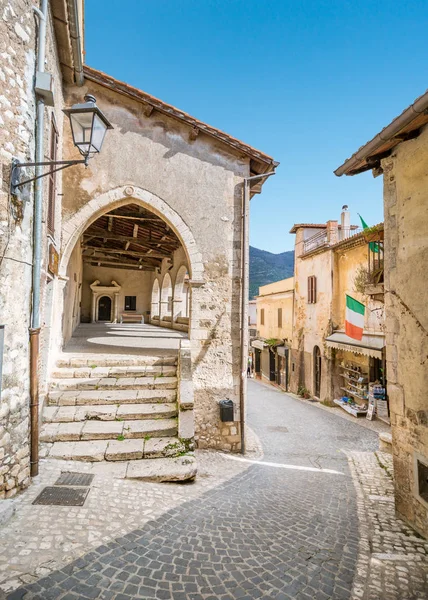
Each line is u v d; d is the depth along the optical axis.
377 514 4.89
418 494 4.36
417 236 4.48
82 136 4.12
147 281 22.17
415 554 3.79
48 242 6.02
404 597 3.05
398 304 4.89
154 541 3.62
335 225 15.78
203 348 7.91
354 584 3.19
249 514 4.53
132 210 11.23
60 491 4.47
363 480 6.37
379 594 3.07
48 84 4.69
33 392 4.72
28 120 4.49
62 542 3.42
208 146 8.14
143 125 7.90
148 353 8.76
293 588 3.08
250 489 5.54
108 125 4.33
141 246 16.33
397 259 4.91
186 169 8.03
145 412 6.51
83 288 21.36
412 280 4.58
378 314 12.63
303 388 17.98
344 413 13.89
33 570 2.99
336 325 15.41
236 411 7.92
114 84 7.57
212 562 3.36
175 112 7.77
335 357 15.37
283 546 3.78
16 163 4.16
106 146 7.73
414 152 4.55
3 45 4.09
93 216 7.75
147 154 7.89
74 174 7.60
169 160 7.97
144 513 4.18
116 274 21.78
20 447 4.38
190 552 3.49
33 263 4.78
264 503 4.98
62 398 6.63
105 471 5.21
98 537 3.57
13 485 4.26
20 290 4.40
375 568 3.46
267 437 9.91
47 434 5.81
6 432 4.16
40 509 4.01
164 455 5.71
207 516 4.33
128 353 8.71
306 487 5.89
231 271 8.12
